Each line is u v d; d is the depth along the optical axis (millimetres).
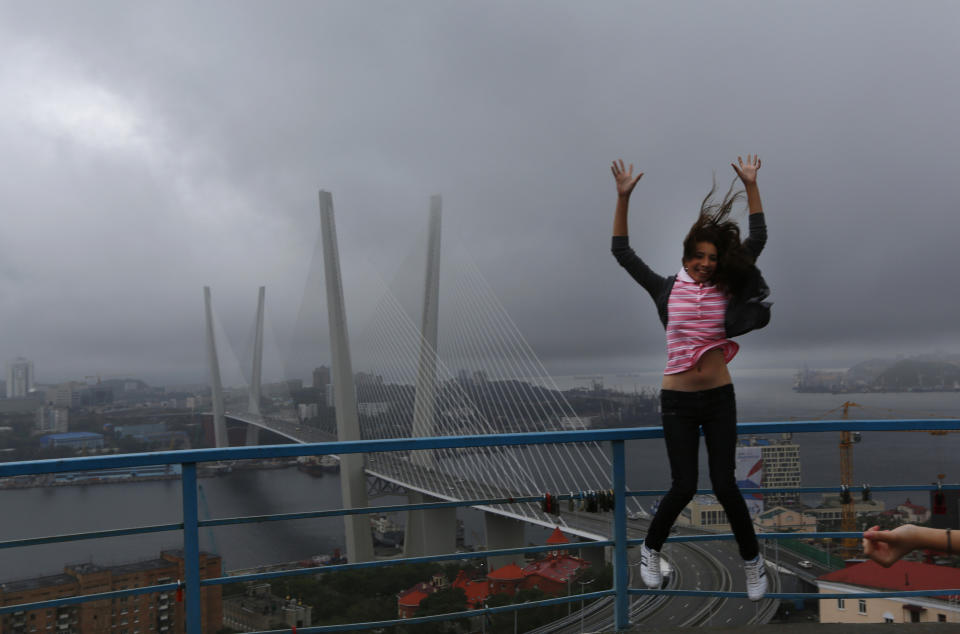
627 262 2537
